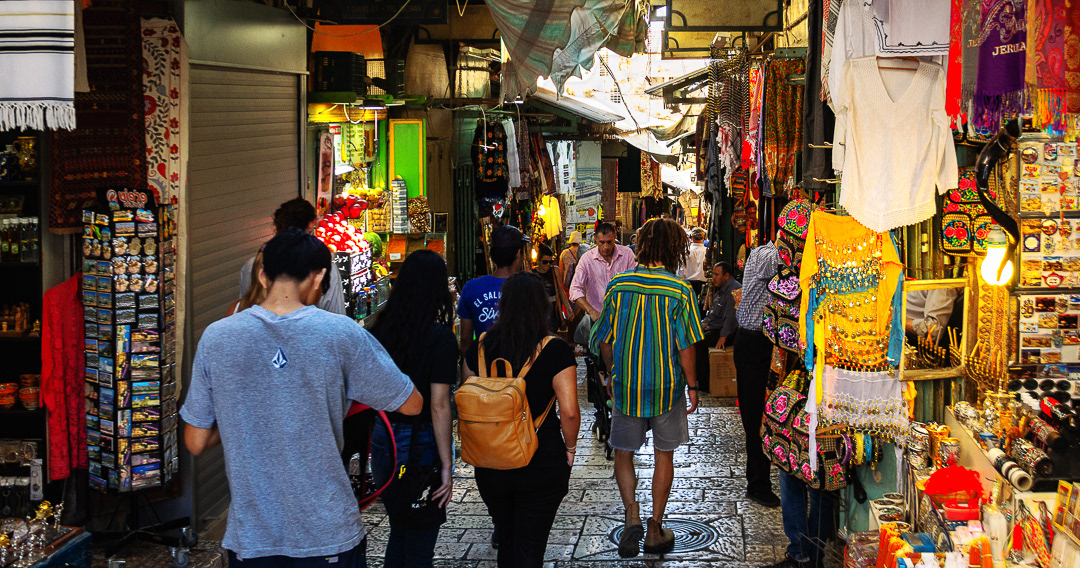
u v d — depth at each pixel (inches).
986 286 169.9
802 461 187.0
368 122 349.7
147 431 194.9
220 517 229.0
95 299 193.2
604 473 281.0
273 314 114.9
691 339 211.9
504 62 312.0
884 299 176.9
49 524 170.9
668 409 211.6
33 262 201.0
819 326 180.2
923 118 160.9
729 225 434.6
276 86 273.9
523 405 160.4
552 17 240.8
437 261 161.2
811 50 196.1
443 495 157.4
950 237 172.7
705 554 211.0
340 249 266.1
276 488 113.0
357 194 337.7
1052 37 111.7
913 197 161.9
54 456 202.7
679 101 482.3
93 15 198.2
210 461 227.0
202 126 223.0
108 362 191.6
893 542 152.3
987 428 157.5
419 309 158.7
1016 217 160.2
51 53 129.3
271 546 113.1
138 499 210.2
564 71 293.1
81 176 201.0
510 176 491.5
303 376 113.3
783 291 196.9
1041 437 144.1
